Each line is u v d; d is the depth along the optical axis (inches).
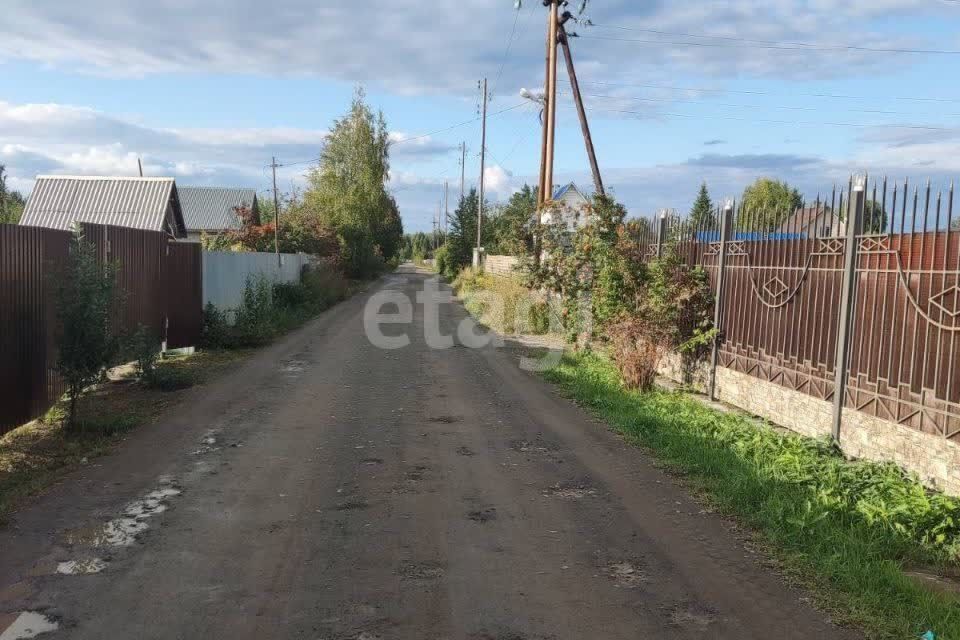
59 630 144.1
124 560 178.4
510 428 334.3
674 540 199.9
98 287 304.5
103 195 1059.3
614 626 150.9
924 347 251.6
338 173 2012.8
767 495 231.6
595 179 819.4
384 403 383.2
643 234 556.4
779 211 358.0
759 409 368.2
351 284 1624.0
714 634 148.2
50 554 181.5
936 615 155.3
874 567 179.2
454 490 240.5
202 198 2048.5
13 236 286.4
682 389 448.8
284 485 241.0
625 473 265.1
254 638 142.7
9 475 245.6
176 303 535.5
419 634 145.5
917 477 249.8
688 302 446.3
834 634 148.9
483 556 186.1
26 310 296.8
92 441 291.3
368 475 254.5
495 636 145.6
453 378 467.8
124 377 434.6
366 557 183.5
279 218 1443.2
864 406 283.3
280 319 740.7
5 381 279.9
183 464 263.0
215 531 198.8
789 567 181.8
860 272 287.4
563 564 182.2
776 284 355.6
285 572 173.3
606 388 433.7
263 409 359.9
